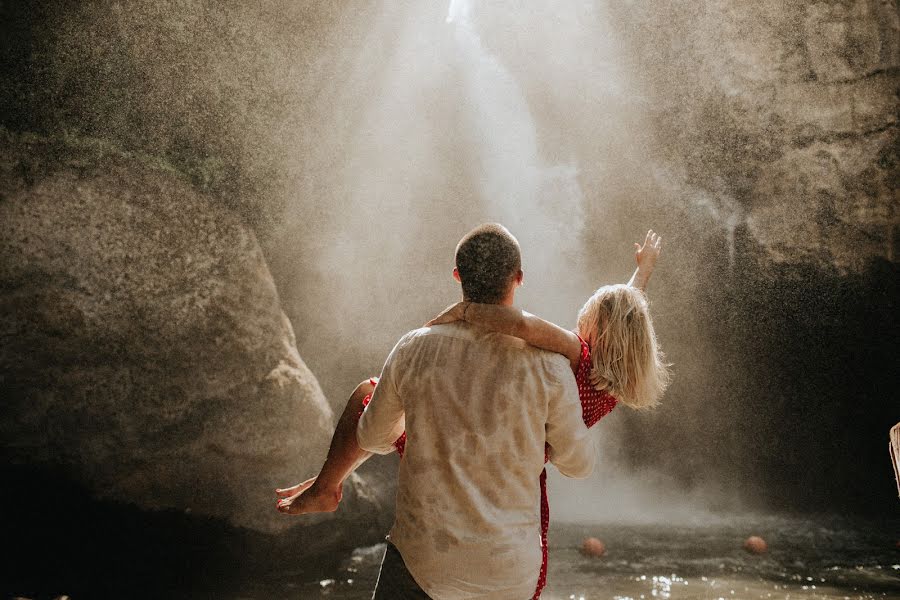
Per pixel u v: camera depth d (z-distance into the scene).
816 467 10.95
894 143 10.33
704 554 7.19
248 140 8.12
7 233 5.73
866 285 10.43
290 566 6.28
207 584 5.87
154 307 6.23
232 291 6.68
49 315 5.78
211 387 6.32
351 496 6.77
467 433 2.02
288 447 6.46
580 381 2.19
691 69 11.27
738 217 10.95
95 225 6.09
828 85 10.52
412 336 2.16
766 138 10.78
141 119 7.24
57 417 5.73
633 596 5.52
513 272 2.15
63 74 6.71
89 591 5.43
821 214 10.48
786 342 10.98
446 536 2.00
